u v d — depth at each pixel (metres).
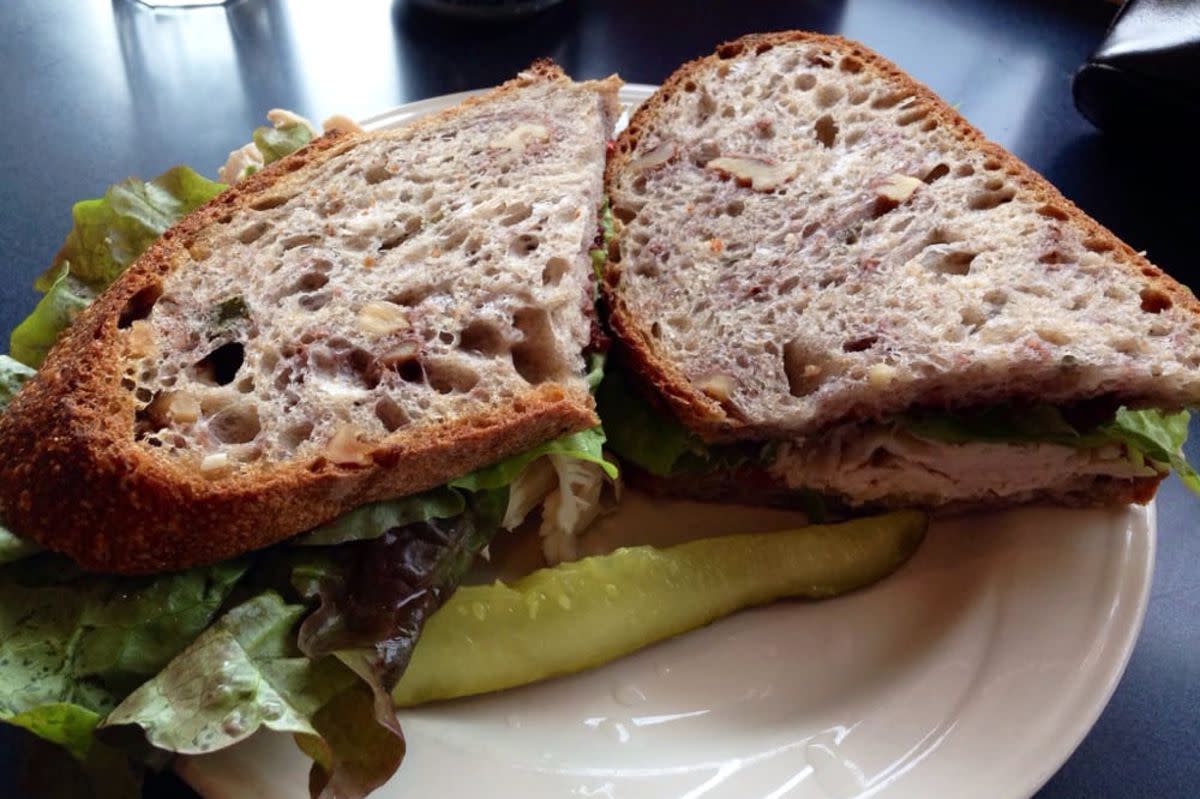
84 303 0.19
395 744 0.14
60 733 0.13
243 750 0.14
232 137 0.28
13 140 0.28
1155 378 0.17
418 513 0.16
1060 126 0.29
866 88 0.23
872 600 0.17
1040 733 0.14
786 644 0.17
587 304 0.19
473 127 0.21
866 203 0.20
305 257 0.18
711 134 0.22
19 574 0.15
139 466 0.14
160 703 0.13
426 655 0.15
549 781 0.14
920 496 0.19
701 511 0.19
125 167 0.27
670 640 0.17
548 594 0.16
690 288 0.20
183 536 0.14
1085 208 0.27
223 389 0.16
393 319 0.17
